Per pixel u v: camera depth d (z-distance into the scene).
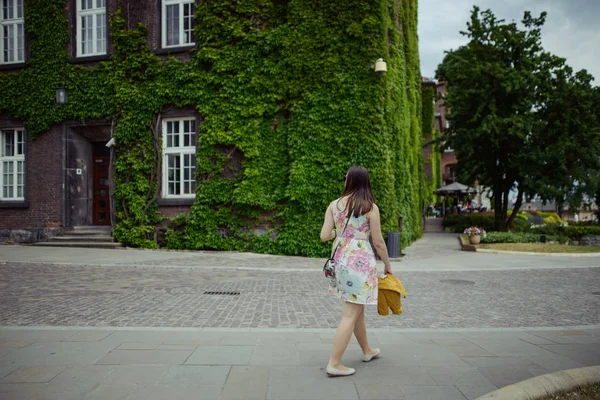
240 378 3.55
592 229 24.97
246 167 13.75
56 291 7.54
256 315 5.99
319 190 13.10
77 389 3.30
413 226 21.77
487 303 7.07
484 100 22.12
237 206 13.88
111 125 15.14
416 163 23.88
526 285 8.86
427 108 33.72
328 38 13.30
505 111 22.50
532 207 70.56
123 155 14.80
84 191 16.11
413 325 5.59
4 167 16.31
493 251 15.77
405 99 19.27
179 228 14.37
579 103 21.92
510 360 4.06
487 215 31.22
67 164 15.55
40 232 15.65
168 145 14.85
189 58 14.56
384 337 4.86
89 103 15.14
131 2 15.05
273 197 13.59
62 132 15.54
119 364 3.86
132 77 14.90
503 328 5.31
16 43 16.36
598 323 5.78
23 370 3.69
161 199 14.52
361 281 3.58
